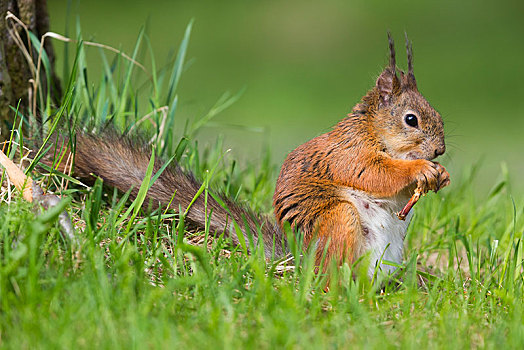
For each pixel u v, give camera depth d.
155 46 35.16
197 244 8.69
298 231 8.75
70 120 9.23
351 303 6.96
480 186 17.78
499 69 33.81
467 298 7.53
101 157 9.07
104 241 7.84
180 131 18.53
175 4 40.66
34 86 9.70
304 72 33.50
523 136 27.22
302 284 7.16
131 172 9.04
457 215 11.01
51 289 6.28
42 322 5.83
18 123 9.57
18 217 7.08
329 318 6.60
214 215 8.88
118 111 10.23
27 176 7.69
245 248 7.94
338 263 8.48
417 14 38.44
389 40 9.40
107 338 5.65
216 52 35.16
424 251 9.97
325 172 8.93
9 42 9.66
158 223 8.20
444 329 6.52
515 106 30.80
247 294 6.79
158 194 8.95
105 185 9.08
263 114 28.66
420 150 9.18
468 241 9.23
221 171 11.10
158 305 6.46
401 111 9.14
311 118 28.44
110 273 6.91
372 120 9.16
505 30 37.00
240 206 9.27
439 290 8.23
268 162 12.37
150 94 11.27
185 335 5.96
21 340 5.63
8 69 9.65
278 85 31.78
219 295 6.64
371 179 8.78
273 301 6.52
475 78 32.94
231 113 28.34
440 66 34.16
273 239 8.80
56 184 8.84
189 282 6.64
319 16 38.75
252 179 11.52
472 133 27.59
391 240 8.97
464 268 9.70
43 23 10.48
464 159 23.34
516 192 15.41
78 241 7.14
